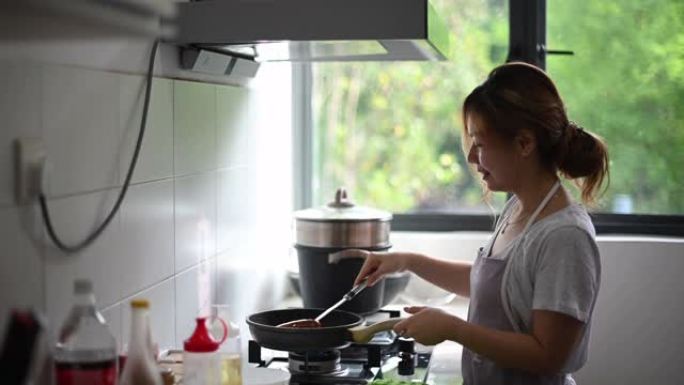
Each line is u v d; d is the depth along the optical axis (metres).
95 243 1.78
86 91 1.73
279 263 3.29
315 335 2.07
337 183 3.65
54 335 1.62
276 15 2.05
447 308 3.17
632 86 3.43
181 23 2.07
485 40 3.50
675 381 3.30
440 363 2.50
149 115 2.04
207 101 2.45
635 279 3.30
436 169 3.62
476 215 3.59
